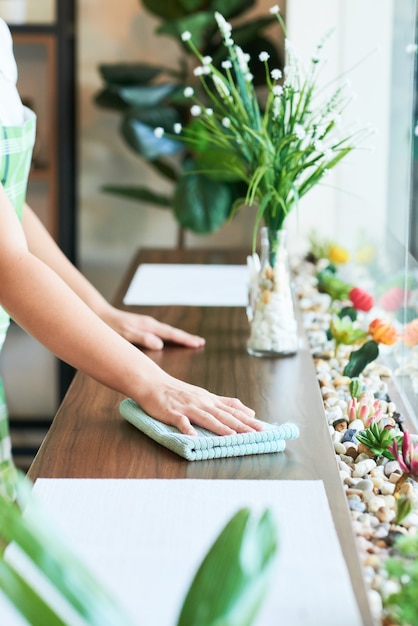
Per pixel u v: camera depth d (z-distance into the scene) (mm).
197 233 3434
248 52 3506
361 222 2576
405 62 2020
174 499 1019
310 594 792
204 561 611
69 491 1043
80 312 1260
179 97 3473
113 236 3932
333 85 2715
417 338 1579
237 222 3846
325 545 893
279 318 1618
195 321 1867
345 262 2527
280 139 1542
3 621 756
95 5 3752
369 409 1401
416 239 1721
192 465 1126
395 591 855
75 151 3695
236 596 576
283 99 1528
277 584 810
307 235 2779
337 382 1615
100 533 930
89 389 1435
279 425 1241
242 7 3455
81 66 3805
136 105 3502
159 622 750
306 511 981
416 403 1523
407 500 1021
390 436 1254
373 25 2383
